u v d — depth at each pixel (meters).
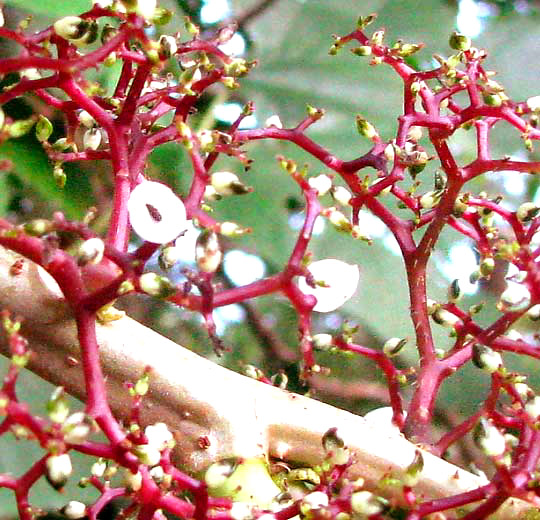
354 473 0.18
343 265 0.17
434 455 0.18
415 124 0.19
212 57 0.20
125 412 0.18
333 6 0.34
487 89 0.19
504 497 0.16
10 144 0.23
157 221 0.16
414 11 0.35
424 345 0.19
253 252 0.30
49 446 0.15
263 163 0.29
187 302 0.16
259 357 0.32
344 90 0.32
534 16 0.39
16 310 0.17
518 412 0.17
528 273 0.17
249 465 0.17
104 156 0.19
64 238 0.18
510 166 0.19
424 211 0.23
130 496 0.16
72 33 0.17
